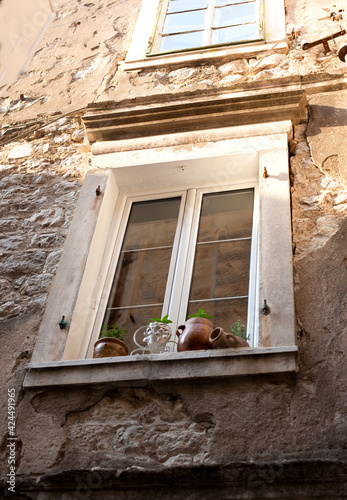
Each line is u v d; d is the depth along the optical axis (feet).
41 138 18.66
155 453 11.09
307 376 11.44
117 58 20.66
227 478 10.25
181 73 19.15
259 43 19.24
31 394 12.39
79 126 18.60
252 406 11.21
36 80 21.17
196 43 20.44
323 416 10.85
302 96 16.22
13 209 16.66
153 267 15.15
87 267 14.58
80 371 12.23
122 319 14.33
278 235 13.64
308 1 20.42
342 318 12.13
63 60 21.62
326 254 13.21
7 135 19.11
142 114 17.17
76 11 23.95
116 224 16.05
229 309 13.82
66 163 17.53
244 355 11.62
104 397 12.01
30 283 14.64
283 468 10.05
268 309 12.42
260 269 13.15
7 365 13.16
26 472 11.34
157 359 11.93
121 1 23.50
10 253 15.49
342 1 19.97
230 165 15.88
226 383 11.57
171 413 11.51
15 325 13.88
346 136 15.49
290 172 15.11
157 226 15.96
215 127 16.58
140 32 21.42
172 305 14.11
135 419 11.61
